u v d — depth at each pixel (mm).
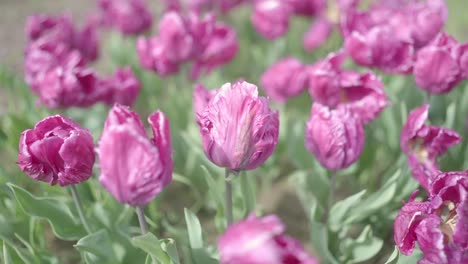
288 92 994
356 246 815
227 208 745
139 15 1202
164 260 689
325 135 745
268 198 1009
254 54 1352
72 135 673
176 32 951
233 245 564
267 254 556
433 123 942
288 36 1407
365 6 1588
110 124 617
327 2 1272
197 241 722
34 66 944
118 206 833
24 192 751
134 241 669
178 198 997
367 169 944
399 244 685
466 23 1792
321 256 786
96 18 1332
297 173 935
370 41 872
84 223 759
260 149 668
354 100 834
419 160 776
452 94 972
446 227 688
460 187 682
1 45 1773
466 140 898
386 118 934
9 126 948
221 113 659
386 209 861
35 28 1106
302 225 957
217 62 1014
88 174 696
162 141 625
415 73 830
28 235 804
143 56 992
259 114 655
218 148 669
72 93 870
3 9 2143
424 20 904
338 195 990
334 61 839
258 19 1213
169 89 1219
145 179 625
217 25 982
